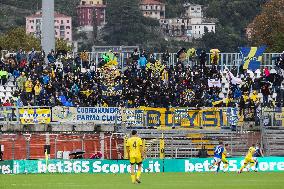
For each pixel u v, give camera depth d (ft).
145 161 520.83
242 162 527.40
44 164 514.68
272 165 533.55
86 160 517.96
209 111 627.87
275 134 620.90
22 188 387.75
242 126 625.41
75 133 619.26
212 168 526.98
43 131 619.26
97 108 625.00
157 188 382.63
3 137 603.67
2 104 652.89
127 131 619.26
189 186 395.34
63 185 404.57
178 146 608.60
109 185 401.70
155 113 627.46
